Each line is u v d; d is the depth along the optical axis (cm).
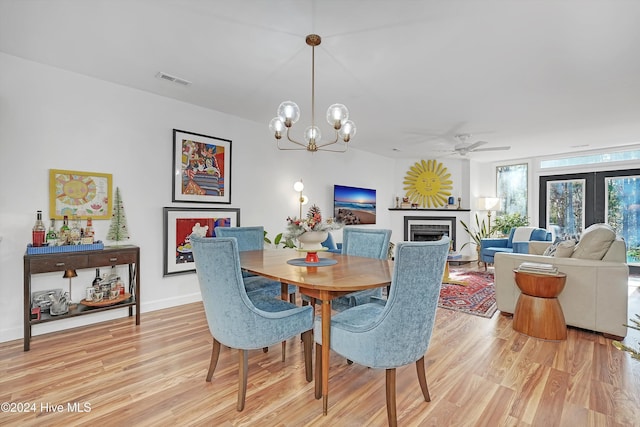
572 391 193
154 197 340
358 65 268
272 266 215
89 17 204
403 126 449
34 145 270
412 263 153
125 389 193
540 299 276
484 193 726
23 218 265
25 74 265
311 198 521
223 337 180
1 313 257
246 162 425
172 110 352
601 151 590
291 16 202
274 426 162
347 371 220
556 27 211
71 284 290
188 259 365
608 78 289
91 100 298
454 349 252
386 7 192
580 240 311
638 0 183
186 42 234
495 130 465
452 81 299
